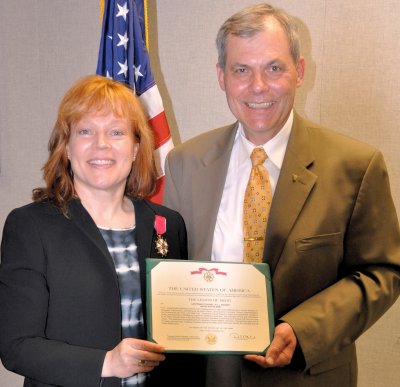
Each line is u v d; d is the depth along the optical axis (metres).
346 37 2.81
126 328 1.69
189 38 3.11
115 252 1.73
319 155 1.92
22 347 1.54
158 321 1.69
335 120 2.88
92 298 1.63
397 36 2.74
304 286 1.83
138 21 2.75
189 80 3.14
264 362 1.67
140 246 1.76
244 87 1.88
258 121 1.90
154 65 3.20
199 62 3.11
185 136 3.18
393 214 1.91
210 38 3.07
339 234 1.85
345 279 1.88
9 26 3.48
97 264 1.66
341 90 2.85
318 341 1.73
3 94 3.54
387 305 1.87
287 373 1.81
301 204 1.84
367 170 1.87
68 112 1.70
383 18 2.75
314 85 2.89
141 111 1.81
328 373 1.88
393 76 2.76
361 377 2.98
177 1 3.11
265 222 1.91
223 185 2.01
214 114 3.12
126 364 1.51
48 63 3.42
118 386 1.66
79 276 1.63
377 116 2.81
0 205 3.65
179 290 1.72
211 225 1.98
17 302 1.59
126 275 1.72
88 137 1.71
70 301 1.62
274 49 1.85
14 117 3.54
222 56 1.95
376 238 1.87
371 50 2.78
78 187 1.77
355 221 1.86
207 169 2.05
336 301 1.79
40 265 1.63
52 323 1.61
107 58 2.72
